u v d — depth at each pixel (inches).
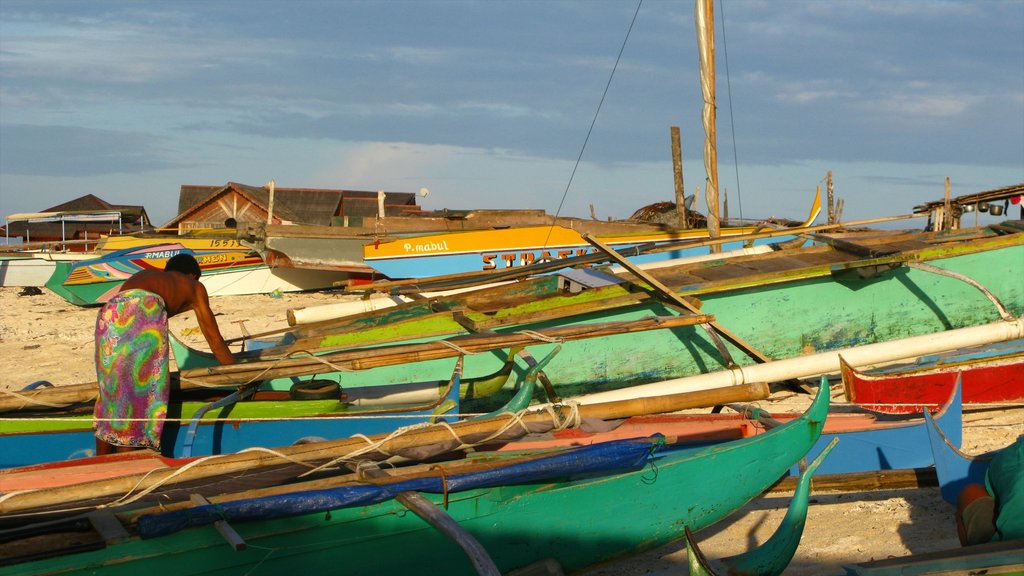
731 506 212.5
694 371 390.9
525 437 240.7
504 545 187.3
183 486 185.5
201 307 249.1
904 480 235.9
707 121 518.0
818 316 412.2
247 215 1066.1
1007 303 445.4
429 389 296.0
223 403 250.5
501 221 777.6
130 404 227.6
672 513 204.1
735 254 480.7
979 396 325.4
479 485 178.9
